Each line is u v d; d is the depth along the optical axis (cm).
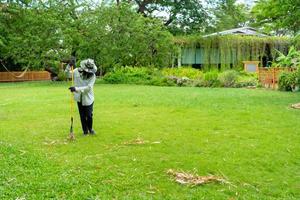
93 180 524
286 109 1199
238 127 907
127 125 945
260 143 743
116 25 2627
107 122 990
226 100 1445
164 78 2453
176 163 610
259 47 3170
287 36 3225
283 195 485
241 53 3153
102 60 2706
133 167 590
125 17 2652
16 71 3359
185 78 2439
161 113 1133
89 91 817
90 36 2667
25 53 2662
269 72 2103
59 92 1892
